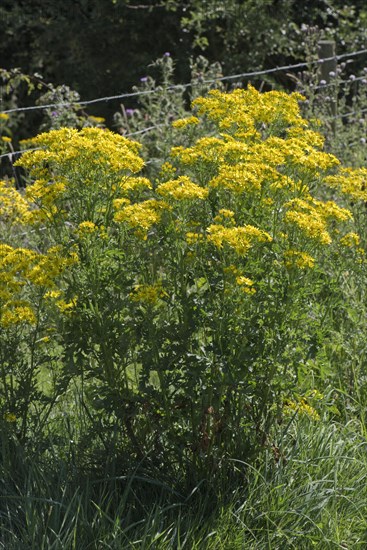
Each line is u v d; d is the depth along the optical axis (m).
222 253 4.09
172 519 4.09
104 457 4.29
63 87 9.44
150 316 4.05
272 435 4.50
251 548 4.05
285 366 4.21
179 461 4.28
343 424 4.99
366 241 5.71
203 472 4.27
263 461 4.38
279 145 4.50
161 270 4.80
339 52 14.59
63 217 4.20
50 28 14.58
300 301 4.21
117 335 4.20
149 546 3.84
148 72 14.45
